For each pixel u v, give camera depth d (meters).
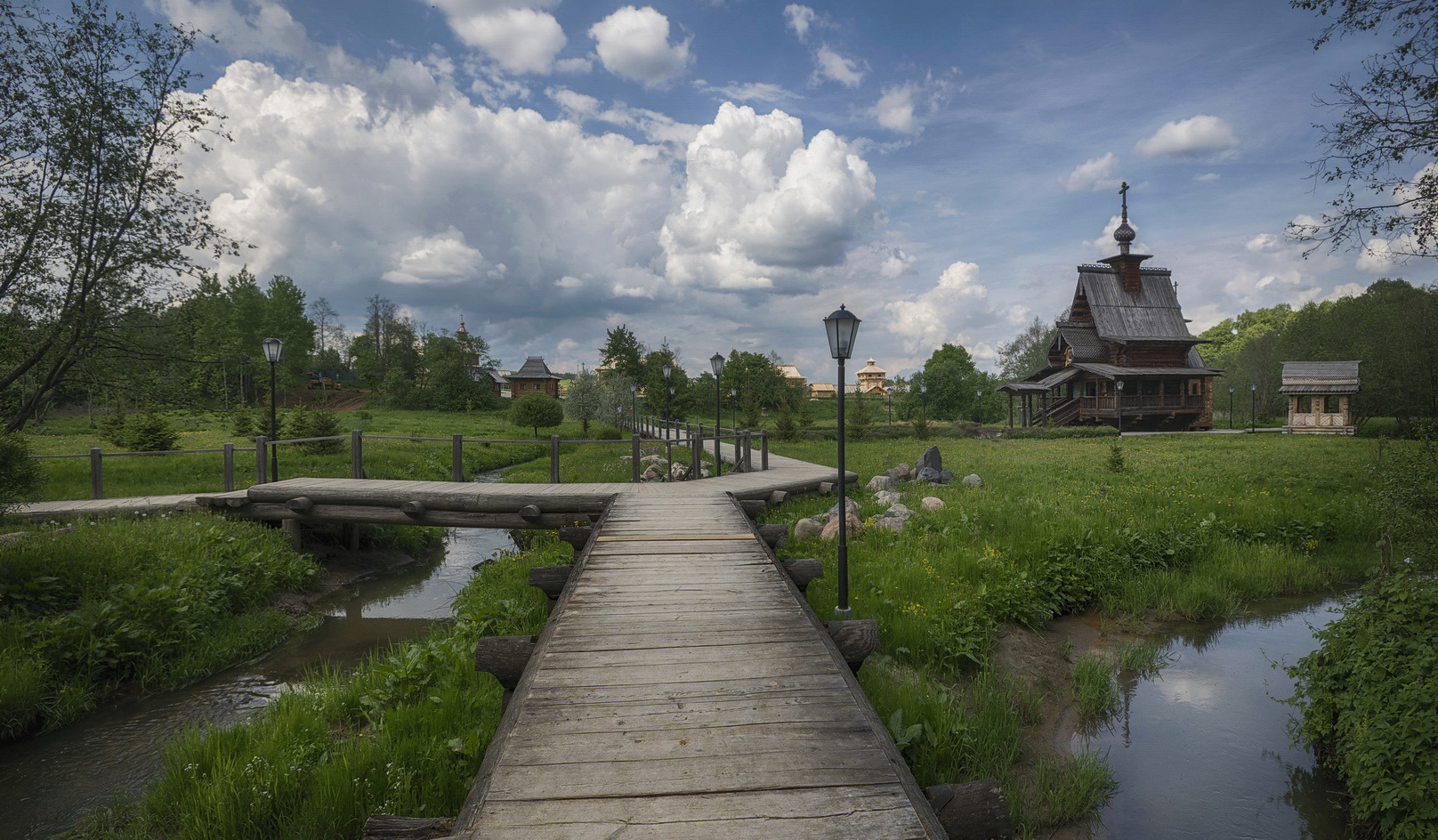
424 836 2.32
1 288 11.73
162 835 4.18
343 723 5.48
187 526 10.38
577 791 2.55
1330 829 4.24
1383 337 46.47
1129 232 49.25
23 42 11.77
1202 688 6.28
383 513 11.20
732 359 75.31
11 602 7.33
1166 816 4.38
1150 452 26.84
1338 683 4.84
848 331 6.52
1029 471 19.39
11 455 8.23
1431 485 6.17
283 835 3.93
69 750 5.58
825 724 3.15
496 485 12.21
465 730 4.86
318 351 94.44
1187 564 9.62
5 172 11.78
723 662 3.96
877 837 2.29
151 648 7.15
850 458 24.06
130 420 20.80
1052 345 52.31
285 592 9.69
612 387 45.44
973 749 4.68
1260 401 62.34
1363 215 7.81
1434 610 4.75
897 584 7.70
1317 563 9.84
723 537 7.67
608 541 7.45
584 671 3.81
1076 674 6.24
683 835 2.29
